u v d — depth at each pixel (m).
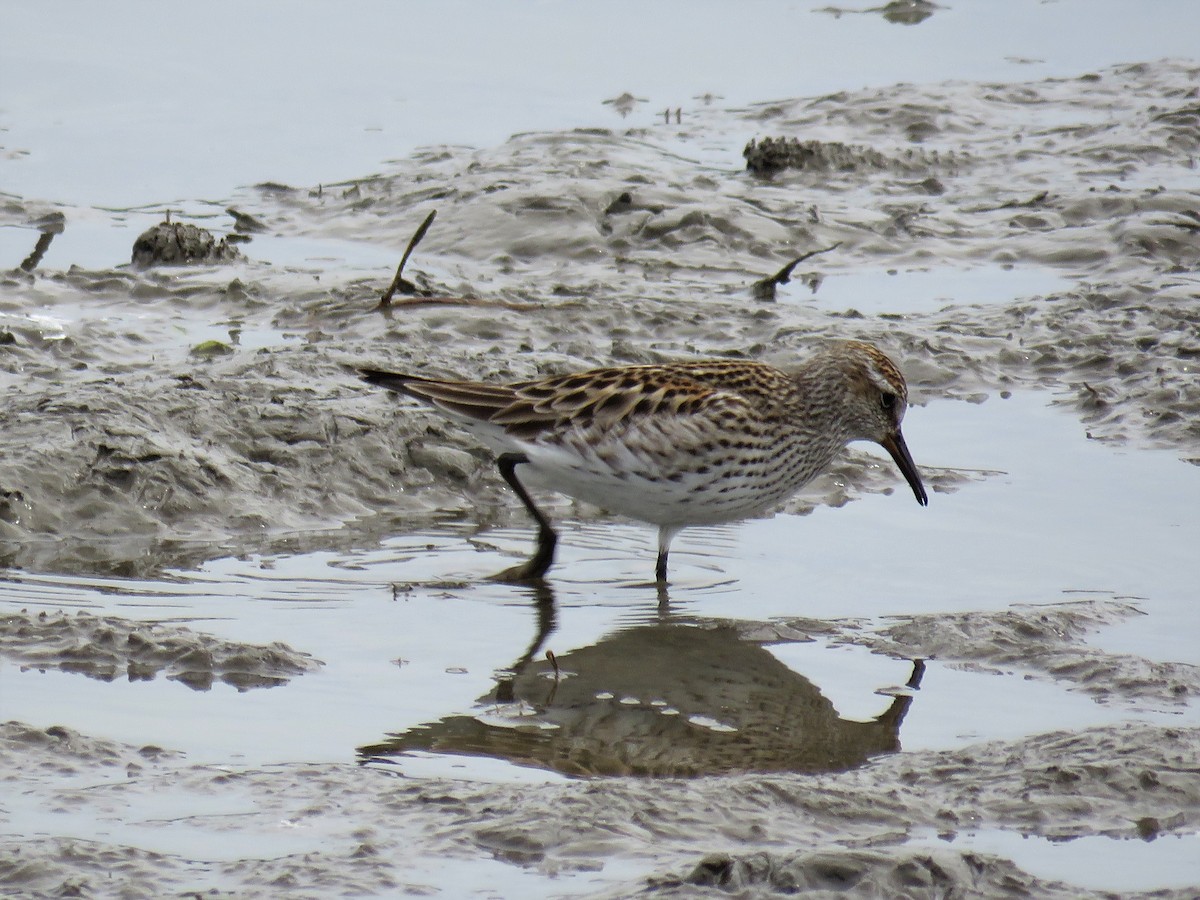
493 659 11.26
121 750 9.48
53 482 13.64
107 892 7.91
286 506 14.12
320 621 11.81
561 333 18.44
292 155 24.52
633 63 29.16
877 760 9.71
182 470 14.04
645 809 8.80
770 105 27.41
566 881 8.16
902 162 24.89
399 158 24.44
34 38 28.45
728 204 22.64
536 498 14.90
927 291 20.50
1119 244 21.77
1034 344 18.59
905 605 12.37
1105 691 10.75
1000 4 32.75
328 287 19.23
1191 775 9.28
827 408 13.65
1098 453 15.81
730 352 18.08
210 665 10.80
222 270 19.98
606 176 23.23
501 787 9.12
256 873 8.12
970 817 8.94
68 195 22.69
